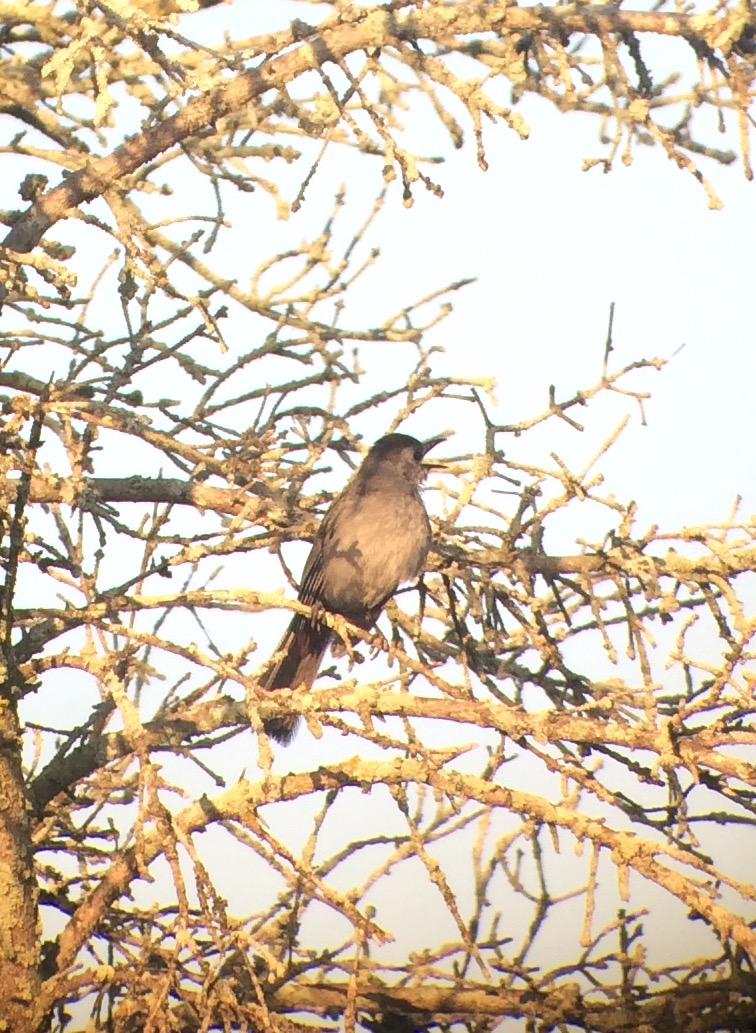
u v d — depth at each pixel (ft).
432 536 38.58
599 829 27.09
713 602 34.40
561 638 37.45
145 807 24.70
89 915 29.89
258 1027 27.37
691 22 34.96
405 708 28.96
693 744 27.37
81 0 31.27
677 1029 31.89
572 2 36.60
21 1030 27.94
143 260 33.06
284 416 37.45
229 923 24.70
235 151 40.81
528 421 35.22
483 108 33.35
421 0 34.91
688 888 26.14
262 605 29.19
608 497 34.94
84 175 36.09
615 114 34.73
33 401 29.30
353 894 27.35
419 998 33.32
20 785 29.91
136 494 38.37
